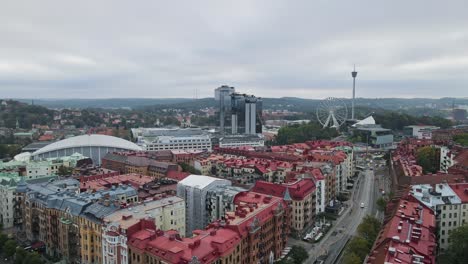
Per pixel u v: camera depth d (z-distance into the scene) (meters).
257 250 177.38
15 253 194.12
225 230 167.38
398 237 145.62
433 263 139.88
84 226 182.88
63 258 196.12
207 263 143.88
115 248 164.25
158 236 161.75
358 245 172.62
